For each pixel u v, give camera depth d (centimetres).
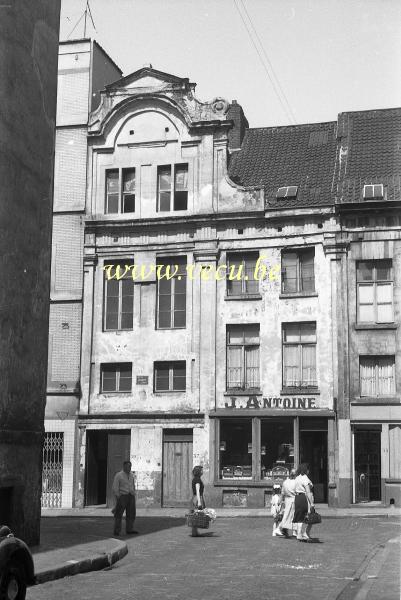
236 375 3061
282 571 1381
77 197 3300
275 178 3228
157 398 3092
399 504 2831
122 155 3300
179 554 1639
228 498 2975
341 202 3002
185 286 3170
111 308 3216
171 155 3259
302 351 3019
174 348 3111
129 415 3091
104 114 3325
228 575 1343
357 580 1284
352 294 2980
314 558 1546
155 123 3291
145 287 3186
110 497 3100
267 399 2989
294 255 3086
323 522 2391
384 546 1728
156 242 3195
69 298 3225
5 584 1019
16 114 1750
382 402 2883
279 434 2995
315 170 3222
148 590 1201
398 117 3331
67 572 1378
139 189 3259
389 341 2923
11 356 1673
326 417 2922
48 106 1927
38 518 1750
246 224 3122
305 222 3059
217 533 2067
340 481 2875
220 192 3175
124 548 1662
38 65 1878
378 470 2900
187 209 3212
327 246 3014
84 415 3125
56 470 3123
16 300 1706
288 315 3030
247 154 3394
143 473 3059
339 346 2953
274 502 1998
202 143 3228
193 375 3073
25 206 1773
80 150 3328
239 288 3120
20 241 1741
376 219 2992
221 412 3009
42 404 1808
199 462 3009
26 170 1788
